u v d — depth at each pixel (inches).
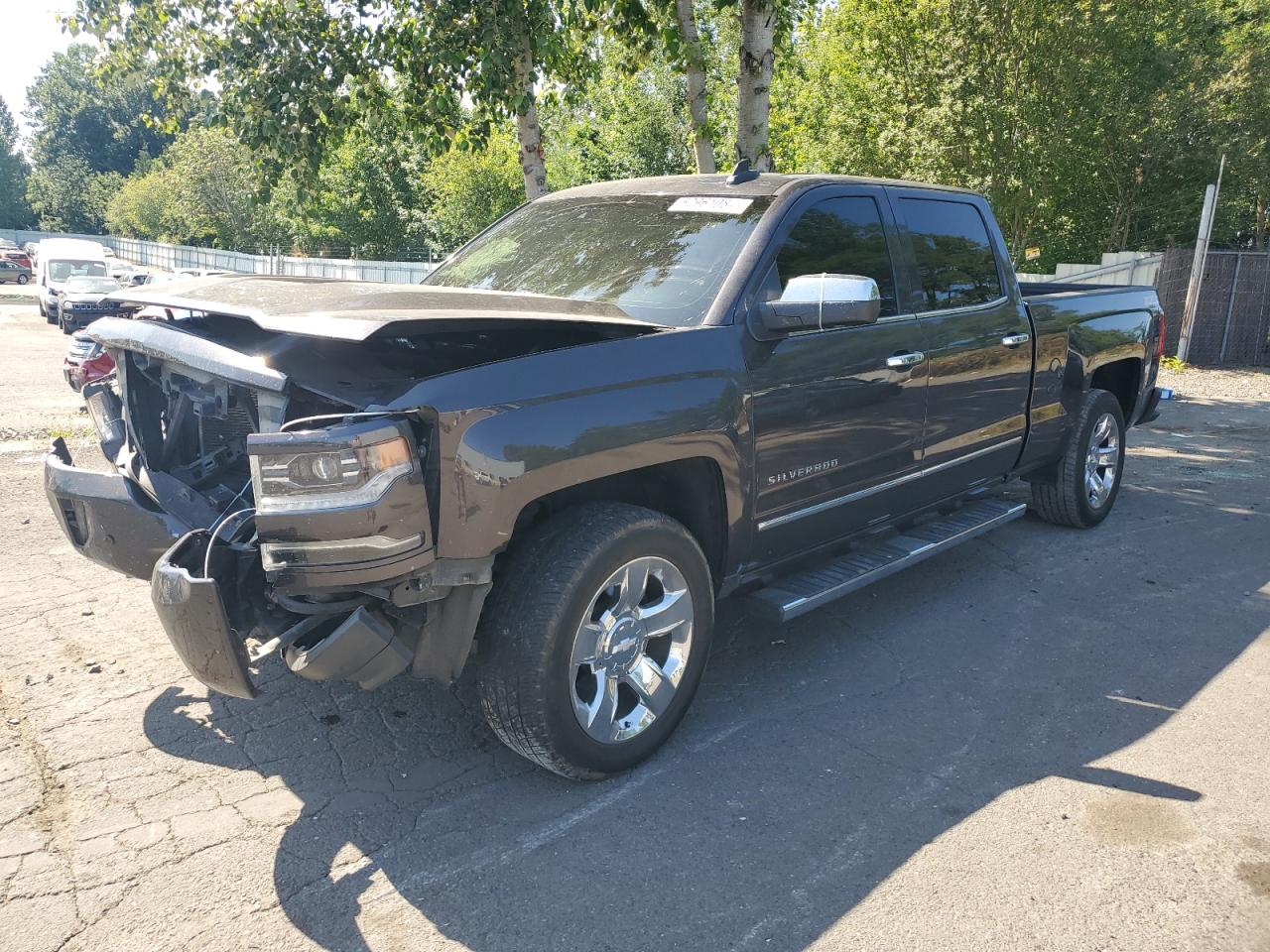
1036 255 949.8
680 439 121.0
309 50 341.4
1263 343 597.9
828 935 94.0
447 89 335.0
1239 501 268.8
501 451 103.9
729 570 135.8
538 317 109.3
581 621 112.3
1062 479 224.5
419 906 98.0
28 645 161.3
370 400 102.7
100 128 4060.0
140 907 96.8
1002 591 194.2
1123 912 97.6
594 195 171.3
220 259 2009.1
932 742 133.2
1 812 112.9
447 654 109.1
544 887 101.3
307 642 105.9
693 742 132.6
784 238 141.7
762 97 343.3
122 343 124.5
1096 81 792.3
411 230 1852.9
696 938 93.7
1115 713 142.3
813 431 141.9
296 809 115.0
